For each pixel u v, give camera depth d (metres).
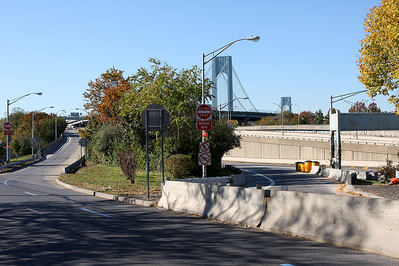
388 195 19.86
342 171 31.20
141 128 34.44
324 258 7.10
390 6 22.84
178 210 13.66
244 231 9.88
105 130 44.31
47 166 49.88
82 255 7.34
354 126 36.94
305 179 32.12
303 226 9.16
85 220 11.62
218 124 37.19
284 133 93.25
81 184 24.28
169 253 7.49
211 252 7.57
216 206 12.17
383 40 23.12
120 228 10.28
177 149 28.56
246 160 71.56
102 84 58.19
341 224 8.40
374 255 7.33
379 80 24.34
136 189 21.25
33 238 8.96
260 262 6.81
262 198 10.59
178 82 31.05
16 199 17.50
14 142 84.19
